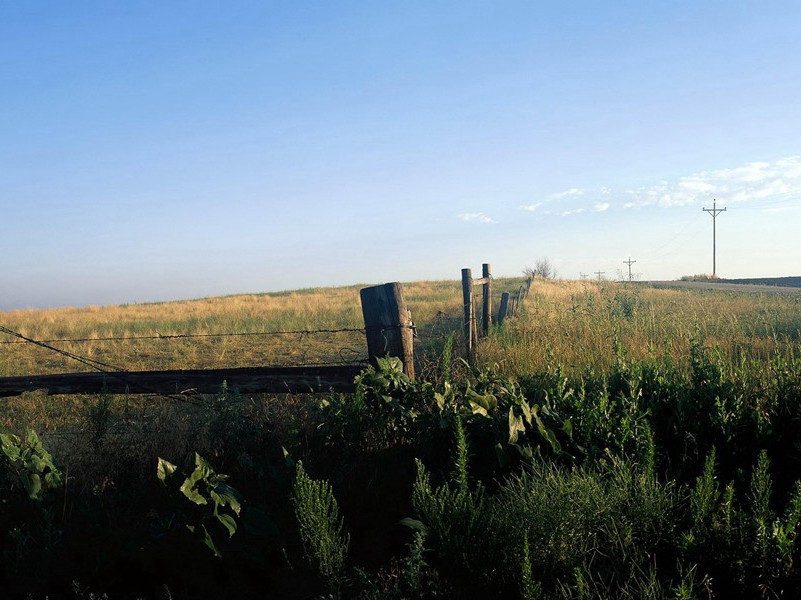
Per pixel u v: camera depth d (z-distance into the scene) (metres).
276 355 15.36
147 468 5.69
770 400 5.58
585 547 3.93
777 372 6.03
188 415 7.25
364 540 4.65
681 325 11.97
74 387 6.58
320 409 6.12
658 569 3.92
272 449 6.06
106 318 28.14
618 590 3.59
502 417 5.53
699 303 20.45
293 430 5.80
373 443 5.86
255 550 4.36
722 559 3.81
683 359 8.04
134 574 4.23
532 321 13.07
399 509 5.03
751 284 52.25
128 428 6.40
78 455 5.86
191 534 4.42
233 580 4.18
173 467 4.85
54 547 4.36
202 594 4.05
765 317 15.37
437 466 5.57
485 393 6.04
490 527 3.96
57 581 4.20
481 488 4.70
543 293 25.72
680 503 4.46
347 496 5.16
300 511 4.26
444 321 20.91
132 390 6.57
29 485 4.76
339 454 5.77
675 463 5.32
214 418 6.28
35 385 6.55
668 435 5.48
